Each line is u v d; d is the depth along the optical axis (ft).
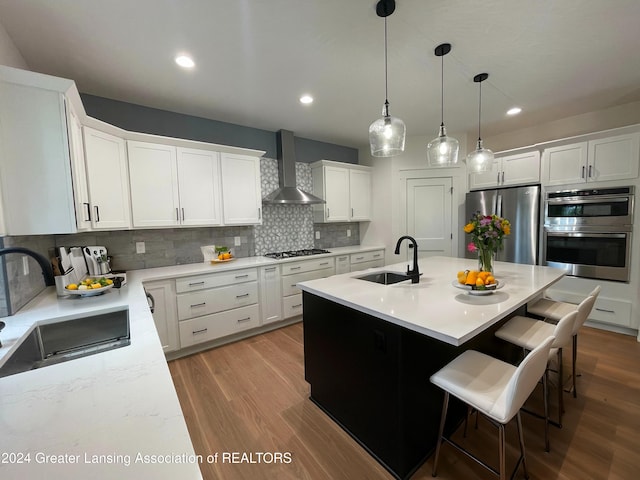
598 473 4.68
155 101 9.12
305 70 7.47
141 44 6.23
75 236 8.38
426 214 14.42
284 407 6.59
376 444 5.13
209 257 10.75
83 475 1.76
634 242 9.33
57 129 5.28
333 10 5.33
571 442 5.32
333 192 13.88
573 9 5.42
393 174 14.56
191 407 6.63
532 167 11.56
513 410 3.59
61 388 2.77
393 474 4.81
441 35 6.16
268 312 10.90
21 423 2.27
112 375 3.01
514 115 11.27
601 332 9.98
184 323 9.00
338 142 14.69
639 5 5.30
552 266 11.02
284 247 13.41
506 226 6.64
